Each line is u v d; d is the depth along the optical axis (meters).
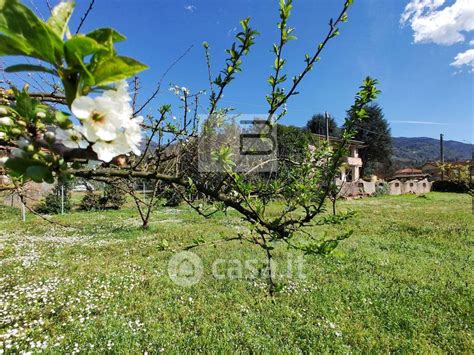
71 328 3.53
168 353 3.10
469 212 14.30
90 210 16.34
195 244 1.65
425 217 12.73
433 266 5.83
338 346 3.20
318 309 4.05
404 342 3.29
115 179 0.91
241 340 3.35
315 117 35.69
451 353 3.15
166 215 13.63
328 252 1.23
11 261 6.19
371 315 3.88
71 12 0.56
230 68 1.06
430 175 41.84
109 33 0.52
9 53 0.50
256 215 1.20
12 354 3.00
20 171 0.55
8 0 0.46
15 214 13.75
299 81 1.12
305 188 1.54
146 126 1.63
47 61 0.51
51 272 5.52
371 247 7.32
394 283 4.95
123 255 6.72
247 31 1.02
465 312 3.92
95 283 4.94
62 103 1.23
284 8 1.06
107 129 0.52
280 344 3.31
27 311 3.94
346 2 1.05
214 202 1.54
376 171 41.47
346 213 1.46
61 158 0.56
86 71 0.48
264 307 4.10
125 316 3.91
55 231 9.94
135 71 0.53
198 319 3.81
